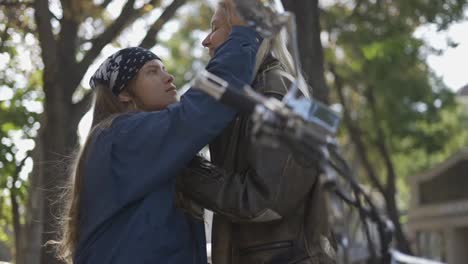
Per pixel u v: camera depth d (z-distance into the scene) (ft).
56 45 34.22
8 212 48.44
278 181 12.33
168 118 12.77
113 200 12.88
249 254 12.95
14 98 43.09
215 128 12.58
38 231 40.09
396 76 74.84
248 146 12.72
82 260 13.07
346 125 78.89
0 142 41.63
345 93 86.84
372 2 63.26
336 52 72.33
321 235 12.70
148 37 38.40
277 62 13.28
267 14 10.58
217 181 12.83
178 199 13.09
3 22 38.75
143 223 12.62
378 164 92.32
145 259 12.50
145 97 13.65
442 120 90.07
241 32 12.84
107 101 13.74
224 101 10.38
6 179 42.45
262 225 12.85
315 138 9.47
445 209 99.76
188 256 12.90
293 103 9.60
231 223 13.15
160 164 12.66
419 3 60.70
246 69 12.60
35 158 39.52
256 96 9.73
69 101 34.45
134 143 12.86
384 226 10.63
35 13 33.91
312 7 36.58
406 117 82.43
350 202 10.56
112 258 12.61
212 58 12.94
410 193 106.22
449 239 99.19
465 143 105.50
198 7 65.62
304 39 36.06
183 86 88.48
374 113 82.64
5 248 56.54
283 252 12.73
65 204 14.33
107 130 13.23
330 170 9.57
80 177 13.42
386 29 62.59
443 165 99.40
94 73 14.11
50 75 33.73
